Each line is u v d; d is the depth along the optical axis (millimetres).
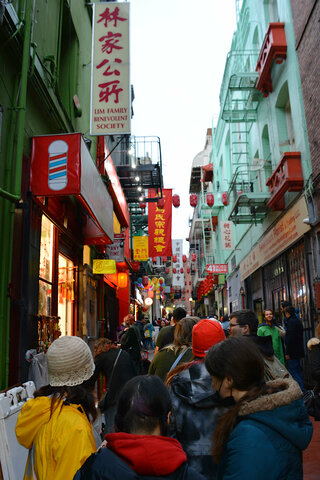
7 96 5254
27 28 5340
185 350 3150
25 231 5539
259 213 14125
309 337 10234
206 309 38375
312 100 9367
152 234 18109
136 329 8180
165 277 53375
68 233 8117
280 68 11906
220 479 1476
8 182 5137
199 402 2189
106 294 13594
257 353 1713
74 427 1853
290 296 11969
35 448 1897
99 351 5094
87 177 6480
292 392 1558
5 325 4844
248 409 1527
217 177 27016
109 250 13109
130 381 1634
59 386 2033
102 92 7922
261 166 13719
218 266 22438
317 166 9117
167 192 18469
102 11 8320
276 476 1388
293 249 11500
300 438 1476
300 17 9961
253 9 15086
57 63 7695
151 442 1412
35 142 5906
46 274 6996
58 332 7000
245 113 14969
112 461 1394
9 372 4922
